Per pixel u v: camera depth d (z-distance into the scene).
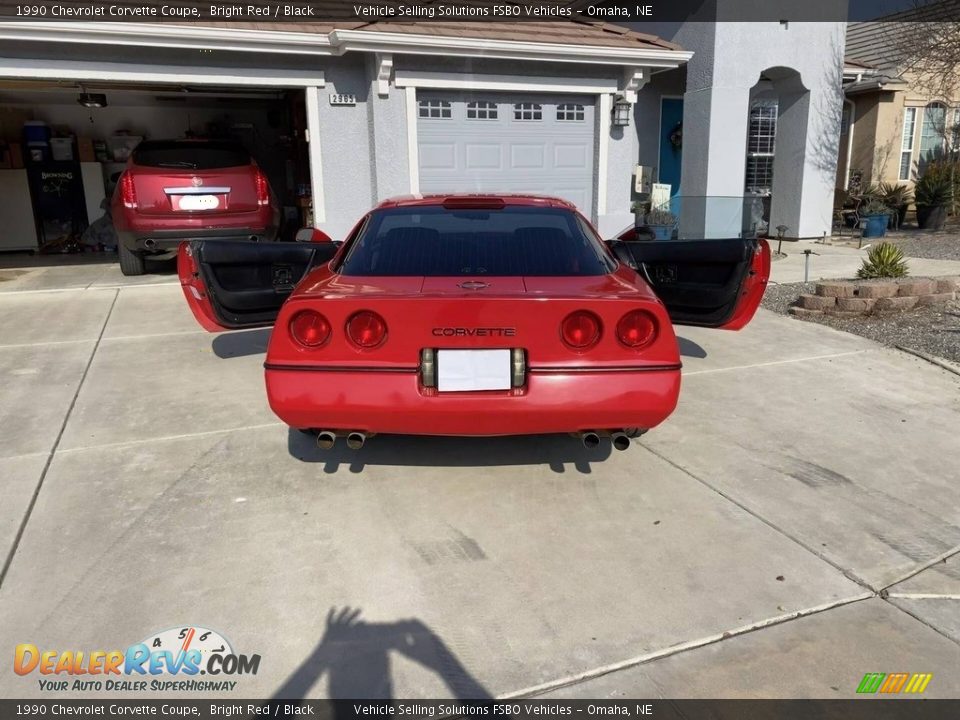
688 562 2.94
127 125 13.32
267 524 3.23
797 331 6.58
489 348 3.03
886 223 14.42
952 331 6.38
